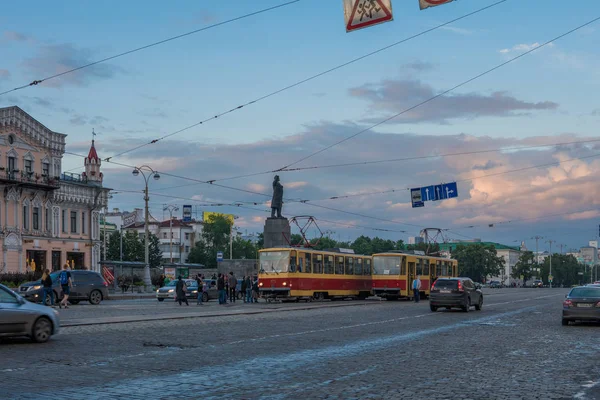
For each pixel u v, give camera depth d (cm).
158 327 2430
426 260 5909
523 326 2686
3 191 6706
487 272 17125
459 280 3784
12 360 1506
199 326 2508
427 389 1169
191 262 14050
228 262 7950
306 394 1112
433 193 4684
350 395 1107
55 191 7344
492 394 1123
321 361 1537
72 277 4181
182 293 4331
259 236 15850
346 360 1558
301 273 4800
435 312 3706
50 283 3731
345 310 3788
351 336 2167
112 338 2016
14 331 1817
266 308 3859
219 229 14138
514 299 6138
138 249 12188
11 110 6756
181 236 15650
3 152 6688
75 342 1897
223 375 1312
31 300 4031
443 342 1994
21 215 6938
